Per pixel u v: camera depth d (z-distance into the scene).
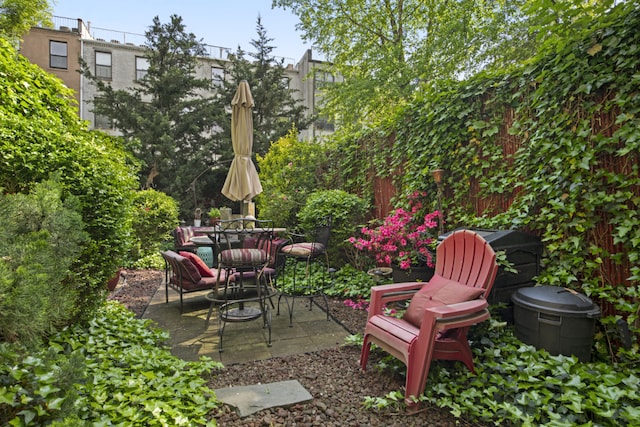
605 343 2.29
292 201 6.16
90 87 14.69
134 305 4.04
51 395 1.24
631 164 2.21
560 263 2.54
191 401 1.90
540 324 2.15
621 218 2.21
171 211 7.28
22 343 1.35
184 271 3.61
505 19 7.34
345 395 2.08
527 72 2.81
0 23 9.17
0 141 2.27
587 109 2.38
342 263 5.30
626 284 2.24
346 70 10.37
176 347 2.80
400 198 4.42
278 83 15.34
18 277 1.27
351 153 5.60
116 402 1.74
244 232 3.45
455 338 2.12
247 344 2.86
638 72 2.11
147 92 12.78
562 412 1.68
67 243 1.71
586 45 2.37
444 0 8.52
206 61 16.39
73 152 2.61
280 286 4.64
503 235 2.59
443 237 2.99
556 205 2.50
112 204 2.75
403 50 9.21
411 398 1.87
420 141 3.98
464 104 3.43
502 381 1.94
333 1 9.50
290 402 1.95
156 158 11.73
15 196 1.58
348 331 3.15
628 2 2.07
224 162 13.71
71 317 2.49
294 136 8.70
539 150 2.71
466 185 3.46
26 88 3.25
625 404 1.69
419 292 2.48
